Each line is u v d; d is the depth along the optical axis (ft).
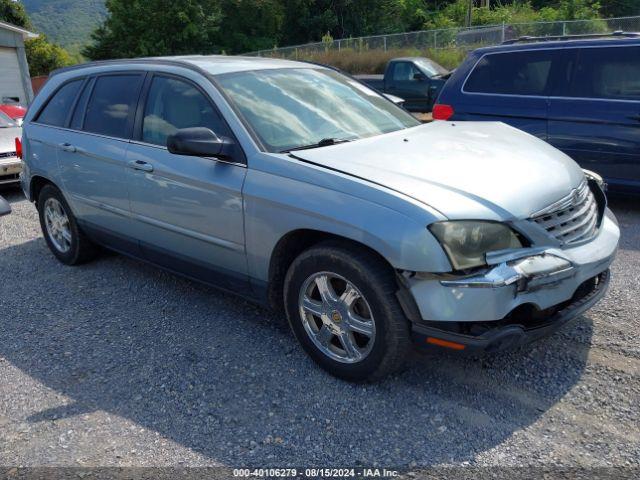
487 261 9.58
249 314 14.39
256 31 148.56
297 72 14.92
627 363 11.32
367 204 10.09
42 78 112.98
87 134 16.03
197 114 13.21
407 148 11.99
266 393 11.06
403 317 10.09
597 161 20.90
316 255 10.84
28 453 9.76
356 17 150.92
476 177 10.58
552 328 10.23
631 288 14.58
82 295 16.17
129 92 15.12
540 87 21.94
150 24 135.23
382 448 9.43
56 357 12.86
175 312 14.76
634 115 19.81
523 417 9.98
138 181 14.17
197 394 11.16
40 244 21.04
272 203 11.28
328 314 11.07
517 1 129.80
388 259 9.78
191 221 13.11
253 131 12.22
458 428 9.78
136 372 12.07
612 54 20.57
